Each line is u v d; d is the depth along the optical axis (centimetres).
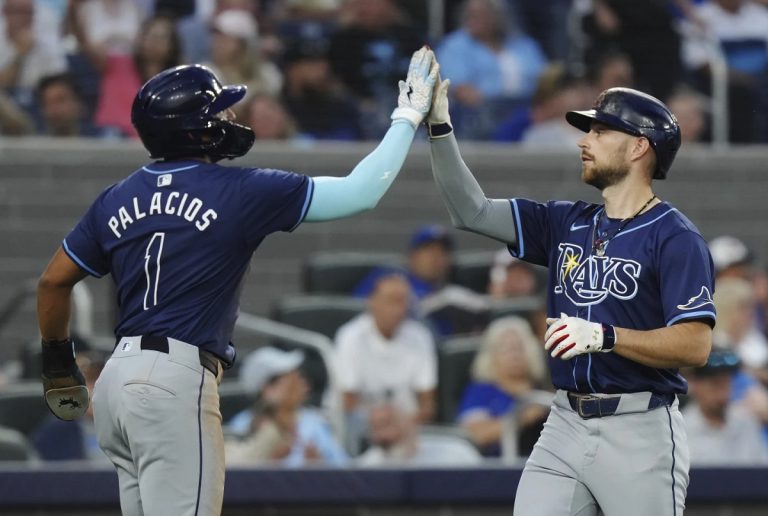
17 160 3600
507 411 2888
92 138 3678
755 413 2991
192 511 1382
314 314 3141
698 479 2452
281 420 2631
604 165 1510
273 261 3662
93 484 2333
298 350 3022
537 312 3103
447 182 1552
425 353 2981
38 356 3053
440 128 1533
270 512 2384
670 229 1473
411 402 2945
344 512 2395
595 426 1476
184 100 1439
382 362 2942
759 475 2459
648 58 4016
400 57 3872
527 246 1588
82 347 2912
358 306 3175
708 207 3934
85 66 3675
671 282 1450
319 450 2659
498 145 3906
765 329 3441
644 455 1461
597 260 1502
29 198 3591
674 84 4025
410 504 2409
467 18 3919
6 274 3541
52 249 3581
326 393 2938
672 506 1466
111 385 1404
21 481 2322
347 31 3847
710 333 1437
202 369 1405
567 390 1510
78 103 3675
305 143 3772
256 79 3738
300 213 1423
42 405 2788
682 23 4053
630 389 1470
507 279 3322
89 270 1471
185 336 1402
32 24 3653
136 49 3672
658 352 1407
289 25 3828
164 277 1409
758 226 3947
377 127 3850
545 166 3847
